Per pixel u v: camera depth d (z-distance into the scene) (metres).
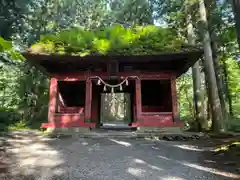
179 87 21.84
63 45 9.31
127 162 4.75
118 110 34.38
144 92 13.28
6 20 13.80
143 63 9.85
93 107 13.19
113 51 8.80
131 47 9.02
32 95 16.88
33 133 9.84
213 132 10.24
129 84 12.71
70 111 11.73
